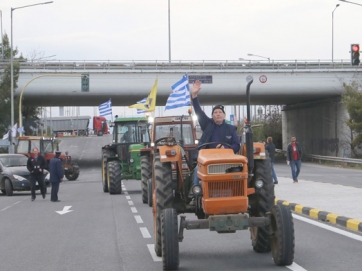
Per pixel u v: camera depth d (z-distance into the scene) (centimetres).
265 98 5728
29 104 6244
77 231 1373
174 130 1980
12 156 2852
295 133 6706
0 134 5459
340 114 5531
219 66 5212
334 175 3497
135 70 5128
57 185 2280
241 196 840
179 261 941
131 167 2608
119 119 2684
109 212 1797
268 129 7506
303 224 1364
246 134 887
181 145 1041
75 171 4084
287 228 854
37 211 1898
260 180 880
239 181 841
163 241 852
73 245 1164
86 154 8025
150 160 2044
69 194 2692
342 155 5516
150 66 5159
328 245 1070
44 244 1191
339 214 1391
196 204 914
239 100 5916
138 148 2586
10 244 1205
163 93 5194
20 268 945
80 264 962
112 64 5172
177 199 984
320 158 5544
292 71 5222
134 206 1984
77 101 5844
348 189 2138
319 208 1533
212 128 931
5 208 2047
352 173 3778
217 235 1242
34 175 2380
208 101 5950
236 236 1223
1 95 5141
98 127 12712
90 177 4528
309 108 6222
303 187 2277
